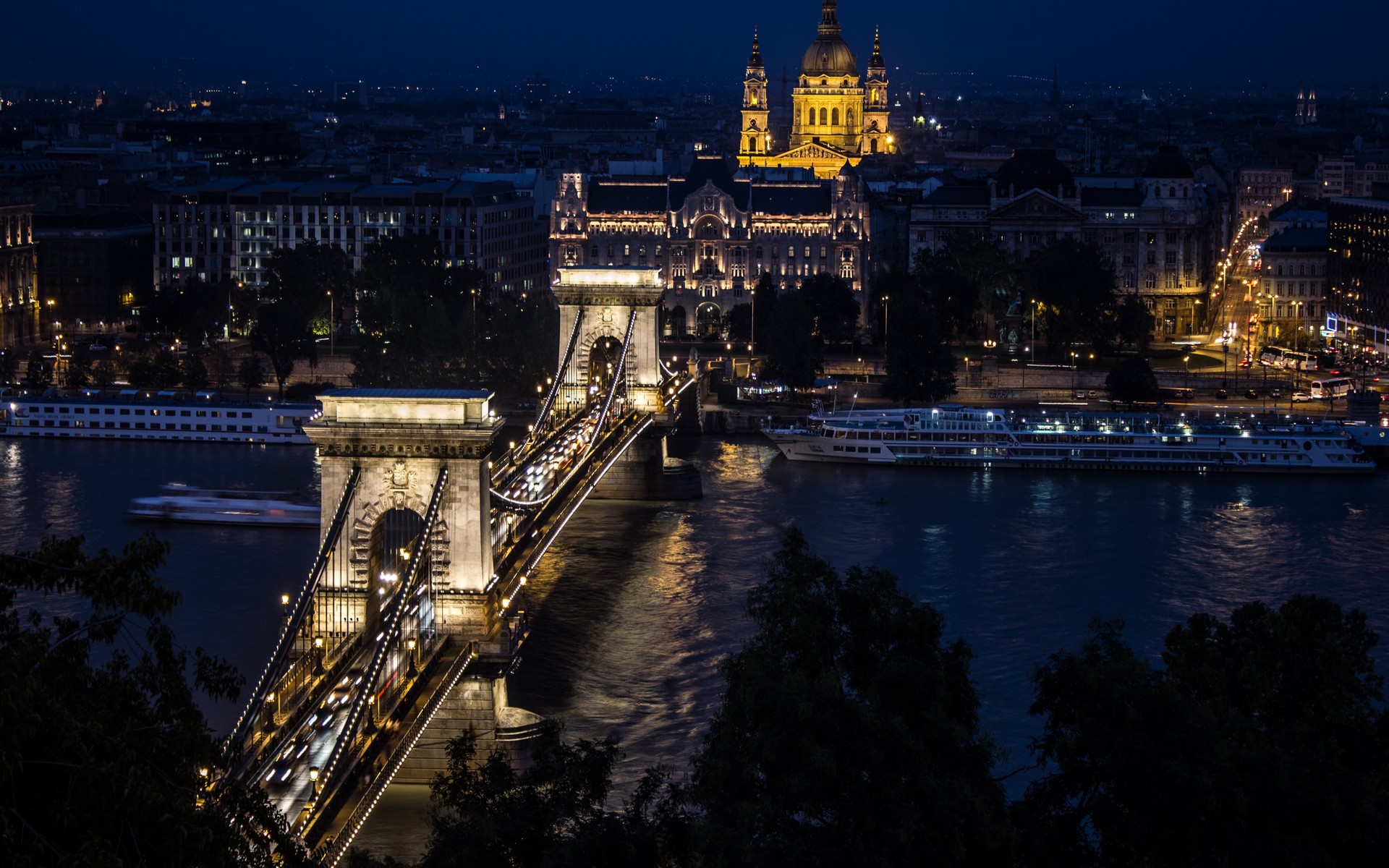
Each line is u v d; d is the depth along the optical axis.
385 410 184.75
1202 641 156.25
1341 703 150.75
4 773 79.88
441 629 183.12
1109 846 132.00
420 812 170.62
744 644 153.75
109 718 90.94
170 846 85.25
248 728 152.38
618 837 124.31
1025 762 180.75
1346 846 131.25
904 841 125.19
